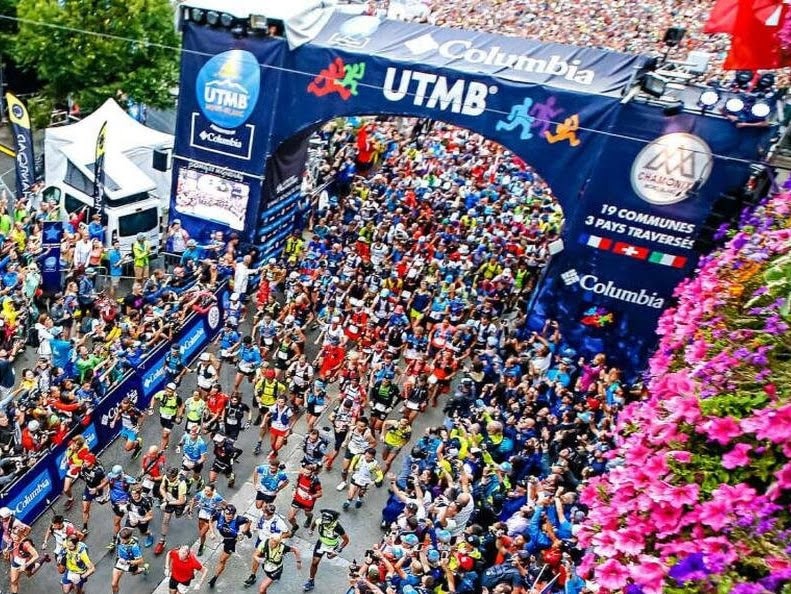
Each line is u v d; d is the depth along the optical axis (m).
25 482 12.02
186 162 20.08
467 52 17.19
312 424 14.38
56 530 10.81
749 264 6.00
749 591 3.36
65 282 18.17
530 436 12.99
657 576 3.76
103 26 24.16
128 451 14.21
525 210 23.34
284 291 19.53
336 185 24.55
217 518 11.92
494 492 11.89
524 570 10.05
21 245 18.22
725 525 3.75
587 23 40.03
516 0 44.59
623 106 15.43
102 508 13.26
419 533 11.05
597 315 17.00
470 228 21.62
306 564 12.47
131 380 14.51
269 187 19.98
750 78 15.39
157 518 13.08
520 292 19.56
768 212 7.14
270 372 14.31
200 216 20.47
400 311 16.53
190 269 18.52
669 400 4.76
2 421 12.82
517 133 16.66
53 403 13.12
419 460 12.70
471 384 14.52
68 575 10.84
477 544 10.66
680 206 15.50
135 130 21.98
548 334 17.31
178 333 16.00
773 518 3.71
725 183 15.05
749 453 4.01
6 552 11.37
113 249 18.89
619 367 17.09
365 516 13.56
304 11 17.92
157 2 25.16
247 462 14.62
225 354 16.44
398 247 19.42
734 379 4.52
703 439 4.36
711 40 35.41
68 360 14.76
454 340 15.99
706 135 14.93
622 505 4.28
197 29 18.69
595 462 11.67
